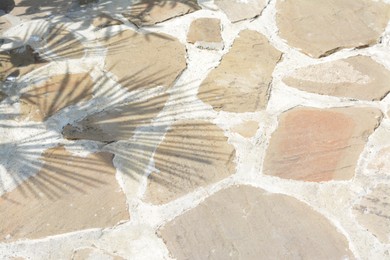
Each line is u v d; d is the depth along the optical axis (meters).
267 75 2.85
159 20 3.20
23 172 2.36
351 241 2.12
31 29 3.12
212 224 2.20
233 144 2.49
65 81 2.79
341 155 2.44
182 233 2.17
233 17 3.24
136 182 2.33
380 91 2.76
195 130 2.55
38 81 2.78
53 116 2.60
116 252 2.11
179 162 2.41
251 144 2.49
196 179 2.35
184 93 2.74
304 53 2.99
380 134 2.54
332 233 2.15
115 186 2.32
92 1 3.35
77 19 3.21
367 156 2.44
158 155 2.44
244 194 2.29
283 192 2.30
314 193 2.29
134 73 2.84
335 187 2.31
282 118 2.62
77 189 2.30
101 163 2.40
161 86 2.77
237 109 2.66
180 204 2.26
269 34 3.12
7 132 2.53
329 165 2.40
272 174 2.37
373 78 2.84
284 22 3.20
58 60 2.91
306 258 2.08
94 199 2.27
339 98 2.73
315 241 2.13
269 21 3.21
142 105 2.67
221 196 2.29
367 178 2.34
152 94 2.73
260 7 3.31
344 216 2.21
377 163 2.41
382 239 2.12
